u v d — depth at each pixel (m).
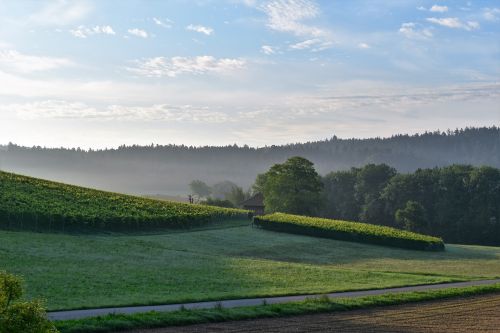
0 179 80.00
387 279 45.50
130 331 21.09
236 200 184.62
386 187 145.38
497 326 24.88
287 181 120.44
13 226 59.06
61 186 88.00
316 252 70.19
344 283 41.38
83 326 20.80
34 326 13.45
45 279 35.03
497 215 125.31
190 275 41.50
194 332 21.11
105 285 34.59
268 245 71.94
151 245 60.00
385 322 25.22
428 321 25.86
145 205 86.62
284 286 38.22
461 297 35.25
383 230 84.56
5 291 13.63
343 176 168.00
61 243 52.31
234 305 28.80
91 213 68.75
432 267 62.28
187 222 79.38
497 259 74.25
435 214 133.75
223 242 70.81
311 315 26.58
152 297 30.69
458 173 136.00
